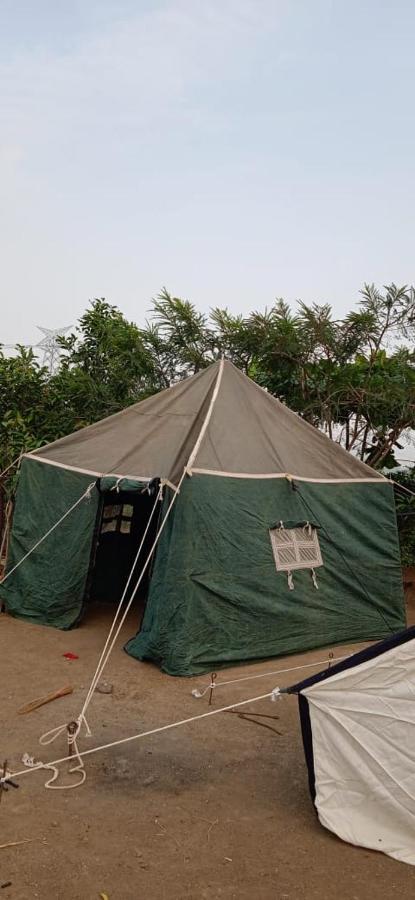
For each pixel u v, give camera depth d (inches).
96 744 179.8
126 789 156.9
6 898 116.4
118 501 343.0
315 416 400.8
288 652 258.5
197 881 123.8
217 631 243.8
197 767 169.5
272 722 199.5
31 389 406.9
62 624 286.2
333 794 139.3
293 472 273.9
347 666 137.7
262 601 253.4
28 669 237.3
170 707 207.0
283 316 386.6
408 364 388.2
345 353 390.0
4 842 133.4
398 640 135.5
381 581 284.8
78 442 311.0
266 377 409.4
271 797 155.8
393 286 373.4
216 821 144.4
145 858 130.2
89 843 134.4
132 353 422.9
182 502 244.7
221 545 248.1
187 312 412.2
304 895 121.0
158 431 293.7
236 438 272.2
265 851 134.0
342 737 138.4
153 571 255.8
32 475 308.0
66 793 153.8
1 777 158.7
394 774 133.7
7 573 304.7
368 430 400.8
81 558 285.4
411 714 133.4
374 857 132.9
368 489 289.9
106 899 117.6
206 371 307.9
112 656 253.1
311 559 269.7
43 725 191.0
